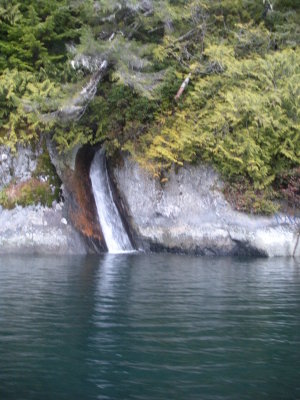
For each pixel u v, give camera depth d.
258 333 6.14
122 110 16.38
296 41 18.31
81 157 16.64
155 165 15.62
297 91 15.53
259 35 17.72
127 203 16.28
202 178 15.83
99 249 15.41
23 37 16.33
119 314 6.99
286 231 15.34
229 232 15.05
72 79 16.06
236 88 15.85
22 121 15.74
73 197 15.80
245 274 11.05
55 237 14.87
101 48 14.67
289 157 15.56
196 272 11.26
